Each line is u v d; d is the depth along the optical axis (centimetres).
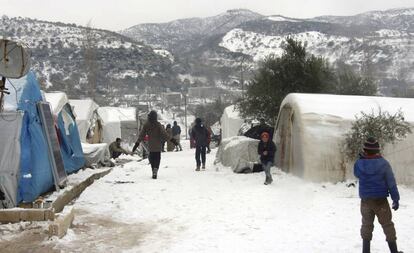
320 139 1255
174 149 3256
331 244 768
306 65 2419
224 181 1362
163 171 1666
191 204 1072
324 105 1330
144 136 1477
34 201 957
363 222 703
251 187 1242
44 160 1062
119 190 1237
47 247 741
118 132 3488
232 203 1070
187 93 8606
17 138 975
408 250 729
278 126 1545
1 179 948
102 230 864
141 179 1443
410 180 1220
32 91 1120
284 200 1083
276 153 1557
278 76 2434
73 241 791
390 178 684
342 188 1191
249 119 2528
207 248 756
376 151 703
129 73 9600
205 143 1664
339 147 1246
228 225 894
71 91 4825
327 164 1240
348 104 1349
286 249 746
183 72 10575
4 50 1010
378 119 1246
